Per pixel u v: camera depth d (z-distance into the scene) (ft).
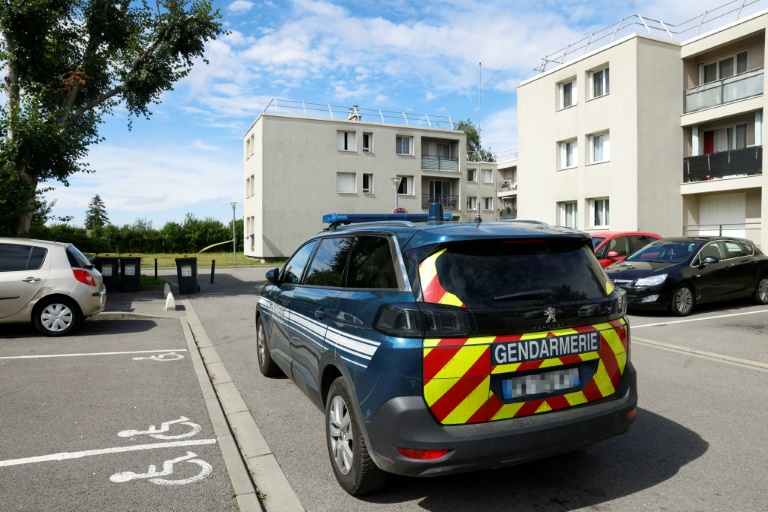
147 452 12.83
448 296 9.34
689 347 23.88
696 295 33.30
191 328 31.40
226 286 58.80
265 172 114.32
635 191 67.05
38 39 48.78
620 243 42.91
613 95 69.82
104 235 150.92
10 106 46.06
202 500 10.43
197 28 54.54
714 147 69.36
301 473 11.73
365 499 10.48
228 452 12.67
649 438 13.42
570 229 11.19
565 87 78.89
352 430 10.25
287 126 116.06
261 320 19.85
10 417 15.29
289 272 16.89
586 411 9.88
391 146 126.72
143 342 26.63
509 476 11.42
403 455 9.00
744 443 13.04
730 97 64.18
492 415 9.29
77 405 16.40
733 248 36.50
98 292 29.27
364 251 11.87
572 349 9.89
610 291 10.80
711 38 65.98
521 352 9.45
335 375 11.86
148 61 55.72
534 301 9.73
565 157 79.00
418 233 10.36
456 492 10.72
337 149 121.08
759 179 60.23
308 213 118.01
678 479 11.16
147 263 101.60
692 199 70.95
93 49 56.13
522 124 85.81
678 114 69.82
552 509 10.00
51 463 12.17
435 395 9.03
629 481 11.10
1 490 10.82
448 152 138.00
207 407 16.17
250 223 127.65
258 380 19.49
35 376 19.90
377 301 10.14
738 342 24.84
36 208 48.01
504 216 166.40
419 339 9.14
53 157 47.42
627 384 10.62
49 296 27.71
